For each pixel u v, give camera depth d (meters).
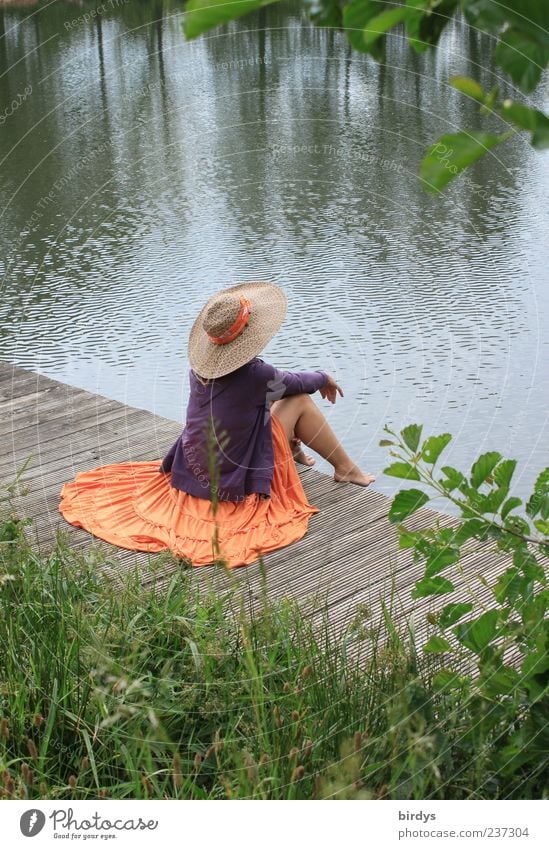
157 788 1.80
